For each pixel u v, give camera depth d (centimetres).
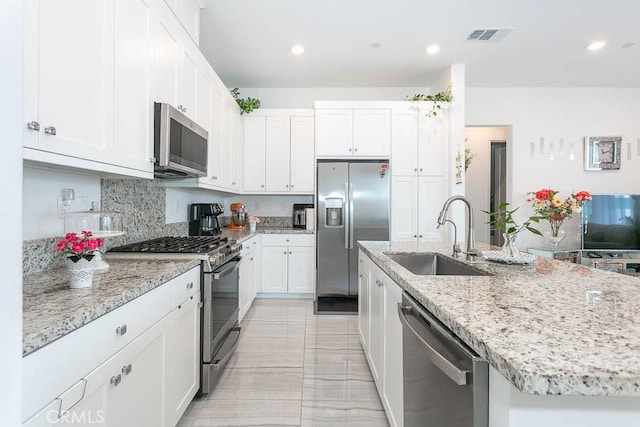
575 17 288
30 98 100
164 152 183
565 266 163
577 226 469
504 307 94
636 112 476
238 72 407
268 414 186
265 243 411
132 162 160
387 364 170
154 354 139
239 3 266
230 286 247
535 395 65
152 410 138
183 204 327
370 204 393
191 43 239
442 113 401
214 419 181
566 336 73
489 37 323
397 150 403
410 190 402
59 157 113
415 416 118
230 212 481
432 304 98
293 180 434
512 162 477
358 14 283
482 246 253
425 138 402
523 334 74
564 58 373
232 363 245
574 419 64
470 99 471
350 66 390
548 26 303
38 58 103
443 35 319
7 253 63
